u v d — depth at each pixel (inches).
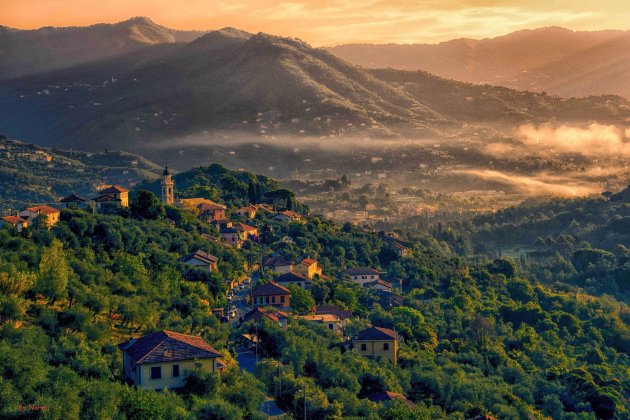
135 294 6279.5
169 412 3705.7
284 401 4712.1
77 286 5787.4
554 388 7194.9
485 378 7007.9
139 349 4328.3
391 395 5275.6
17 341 4439.0
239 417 3848.4
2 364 3663.9
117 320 5777.6
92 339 5044.3
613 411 6978.4
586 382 7288.4
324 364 5442.9
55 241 6776.6
